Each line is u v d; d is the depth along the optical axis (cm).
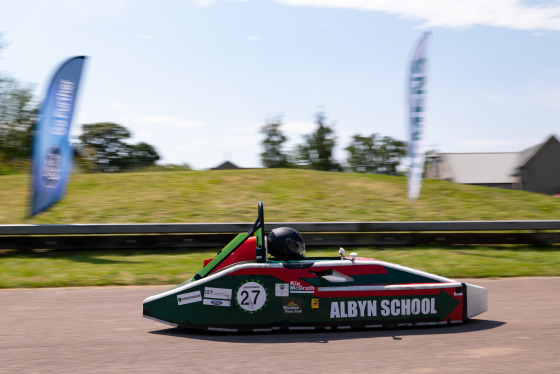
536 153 6475
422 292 480
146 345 433
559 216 1402
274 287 463
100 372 364
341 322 466
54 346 434
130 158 6569
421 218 1327
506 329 483
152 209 1329
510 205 1512
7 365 382
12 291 683
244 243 499
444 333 464
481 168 6775
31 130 4000
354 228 1079
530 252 1054
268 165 6600
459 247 1093
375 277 483
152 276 773
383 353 404
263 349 416
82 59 1062
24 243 1001
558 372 362
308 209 1370
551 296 655
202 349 418
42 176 1040
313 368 369
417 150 1223
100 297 647
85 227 1003
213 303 461
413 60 1216
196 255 976
